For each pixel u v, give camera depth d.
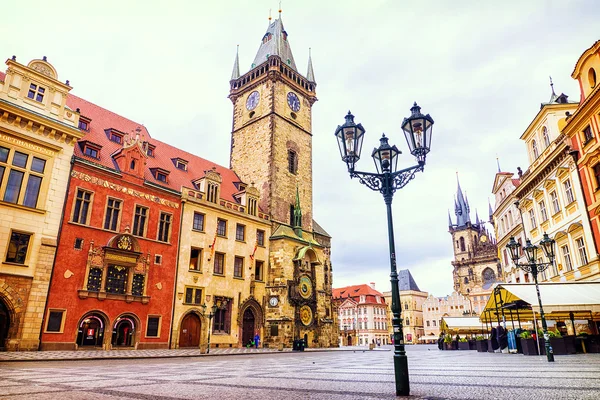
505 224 50.66
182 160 48.12
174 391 8.91
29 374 13.28
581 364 15.86
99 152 37.53
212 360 23.89
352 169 10.95
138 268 36.41
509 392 8.03
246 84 65.31
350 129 11.12
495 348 32.53
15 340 27.55
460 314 137.88
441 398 7.51
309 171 64.06
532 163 41.19
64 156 32.59
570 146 32.16
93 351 29.88
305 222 60.31
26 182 29.92
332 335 58.19
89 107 43.16
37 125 30.95
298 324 48.84
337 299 141.00
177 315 38.66
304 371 15.23
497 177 53.69
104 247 33.69
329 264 63.41
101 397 7.87
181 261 40.31
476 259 140.50
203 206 43.94
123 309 34.50
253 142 60.75
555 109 37.44
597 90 28.19
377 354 36.12
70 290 31.12
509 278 49.91
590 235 29.83
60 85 33.31
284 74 63.59
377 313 135.00
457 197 155.25
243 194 50.78
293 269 51.16
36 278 29.33
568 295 24.17
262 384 10.41
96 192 34.56
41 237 30.11
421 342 150.00
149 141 47.59
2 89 29.70
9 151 29.38
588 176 30.16
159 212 39.50
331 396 8.03
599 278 28.66
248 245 48.34
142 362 21.39
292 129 62.66
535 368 14.39
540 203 39.03
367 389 9.18
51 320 29.67
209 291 42.31
